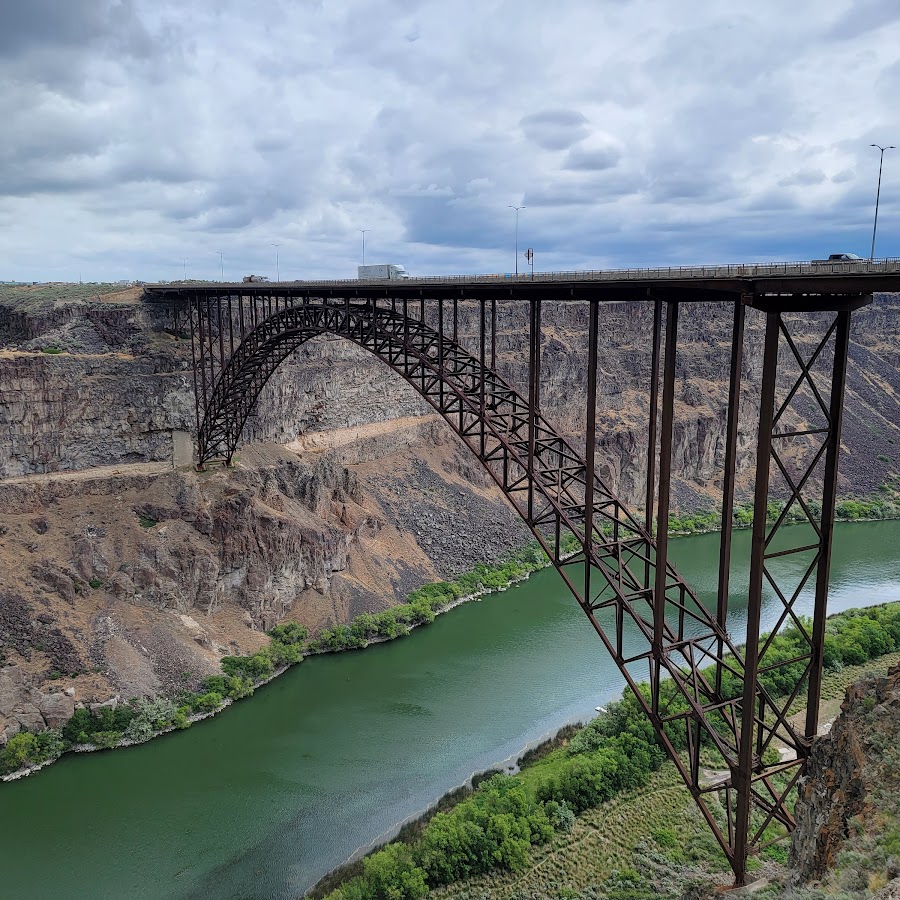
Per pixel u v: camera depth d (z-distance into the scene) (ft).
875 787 50.88
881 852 45.24
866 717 57.62
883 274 50.44
